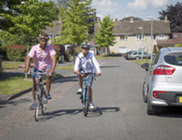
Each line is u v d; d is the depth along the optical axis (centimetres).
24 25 1398
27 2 1417
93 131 513
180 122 583
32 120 601
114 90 1099
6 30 1477
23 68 2300
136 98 901
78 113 672
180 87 582
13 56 3459
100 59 5288
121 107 748
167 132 508
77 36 2836
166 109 715
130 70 2348
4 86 1125
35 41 3747
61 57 3603
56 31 6419
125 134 495
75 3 2931
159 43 6469
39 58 633
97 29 7344
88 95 623
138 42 7238
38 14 1448
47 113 673
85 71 655
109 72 2114
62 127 542
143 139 466
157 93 592
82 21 2964
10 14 1474
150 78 649
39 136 483
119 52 7338
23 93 1006
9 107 751
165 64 605
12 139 467
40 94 610
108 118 617
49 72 602
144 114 659
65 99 884
